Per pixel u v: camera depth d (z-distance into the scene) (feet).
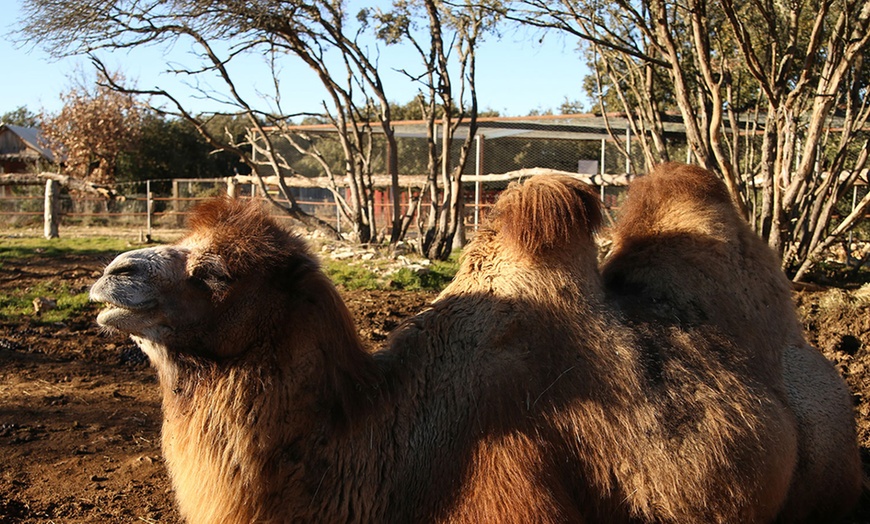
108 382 23.62
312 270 10.38
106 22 45.50
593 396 10.94
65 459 17.71
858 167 37.63
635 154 68.69
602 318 11.62
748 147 41.01
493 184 70.85
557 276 11.63
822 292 35.06
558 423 10.72
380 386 10.81
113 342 28.27
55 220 77.56
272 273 10.14
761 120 57.93
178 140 143.84
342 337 10.46
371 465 10.39
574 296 11.62
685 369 11.48
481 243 12.26
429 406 10.93
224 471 9.76
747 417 11.44
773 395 12.24
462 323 11.43
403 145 97.55
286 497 9.90
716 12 40.45
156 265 9.84
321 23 52.08
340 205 60.03
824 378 13.73
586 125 67.15
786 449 11.97
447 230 52.06
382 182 66.59
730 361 11.95
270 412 9.88
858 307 29.48
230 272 9.92
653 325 11.91
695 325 12.16
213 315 9.95
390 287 39.47
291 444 9.97
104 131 136.26
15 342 27.94
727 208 13.52
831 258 46.47
